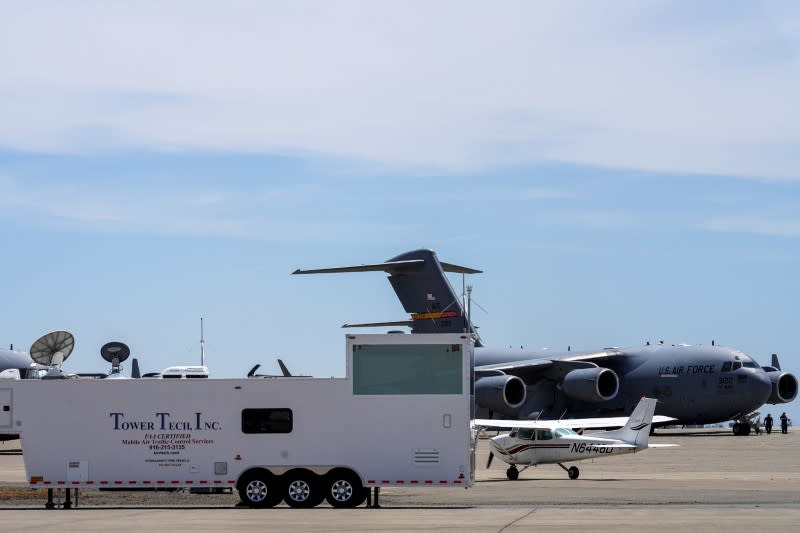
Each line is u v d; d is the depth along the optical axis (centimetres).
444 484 3453
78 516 3177
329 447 3475
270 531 2706
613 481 4669
